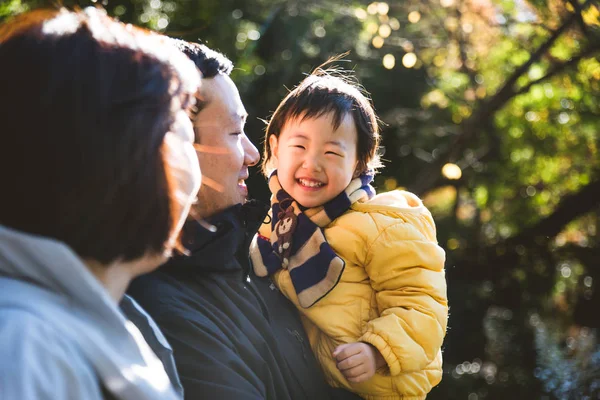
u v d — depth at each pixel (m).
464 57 9.33
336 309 2.21
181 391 1.49
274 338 1.97
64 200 1.07
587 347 8.73
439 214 11.84
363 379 2.06
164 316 1.75
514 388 9.54
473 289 10.79
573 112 10.10
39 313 1.01
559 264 10.95
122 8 9.27
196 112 1.98
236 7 11.25
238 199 2.07
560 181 11.03
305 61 11.38
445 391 9.82
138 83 1.13
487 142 10.99
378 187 12.25
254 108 11.14
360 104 2.32
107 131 1.09
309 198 2.25
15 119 1.07
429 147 11.70
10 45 1.12
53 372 0.98
